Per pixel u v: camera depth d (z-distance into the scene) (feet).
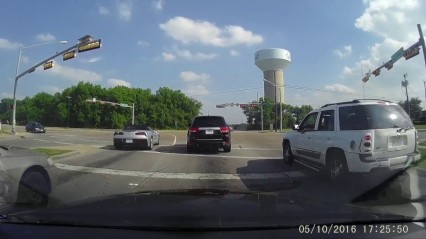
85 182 30.86
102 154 55.31
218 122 57.52
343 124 29.91
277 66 292.81
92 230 8.05
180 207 9.30
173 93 389.80
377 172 27.40
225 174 35.65
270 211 9.02
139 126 66.69
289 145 42.24
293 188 27.37
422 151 48.42
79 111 345.31
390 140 27.58
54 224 8.53
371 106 28.58
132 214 8.80
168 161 46.24
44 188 22.48
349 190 26.14
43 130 169.89
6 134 135.13
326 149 31.60
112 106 344.90
